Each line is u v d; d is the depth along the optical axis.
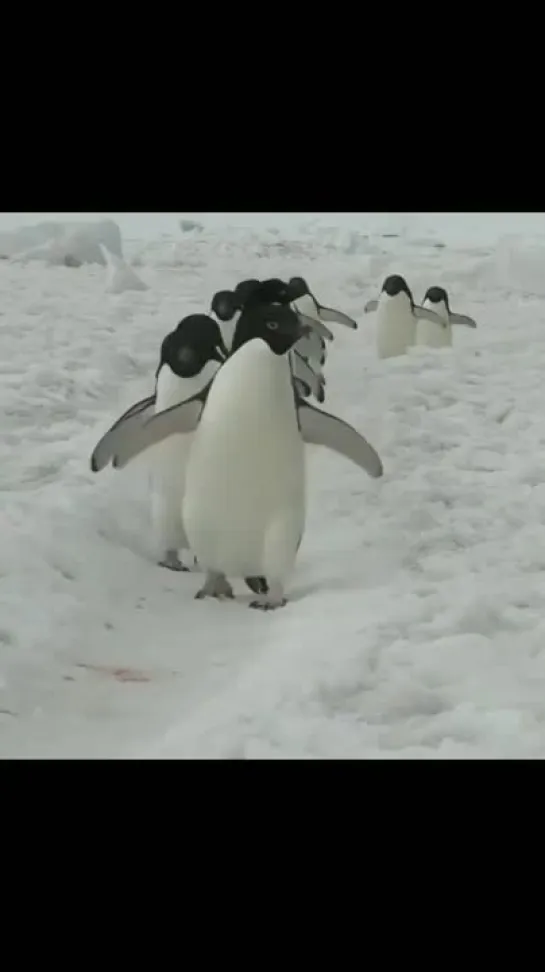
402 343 13.94
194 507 5.97
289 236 30.61
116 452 6.01
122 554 6.52
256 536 5.92
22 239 23.00
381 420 10.06
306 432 6.09
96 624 5.57
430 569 6.50
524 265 20.56
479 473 8.59
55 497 7.12
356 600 5.95
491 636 5.55
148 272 21.88
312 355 10.59
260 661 5.23
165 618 5.78
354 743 4.38
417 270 22.52
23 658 5.07
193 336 6.57
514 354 13.19
